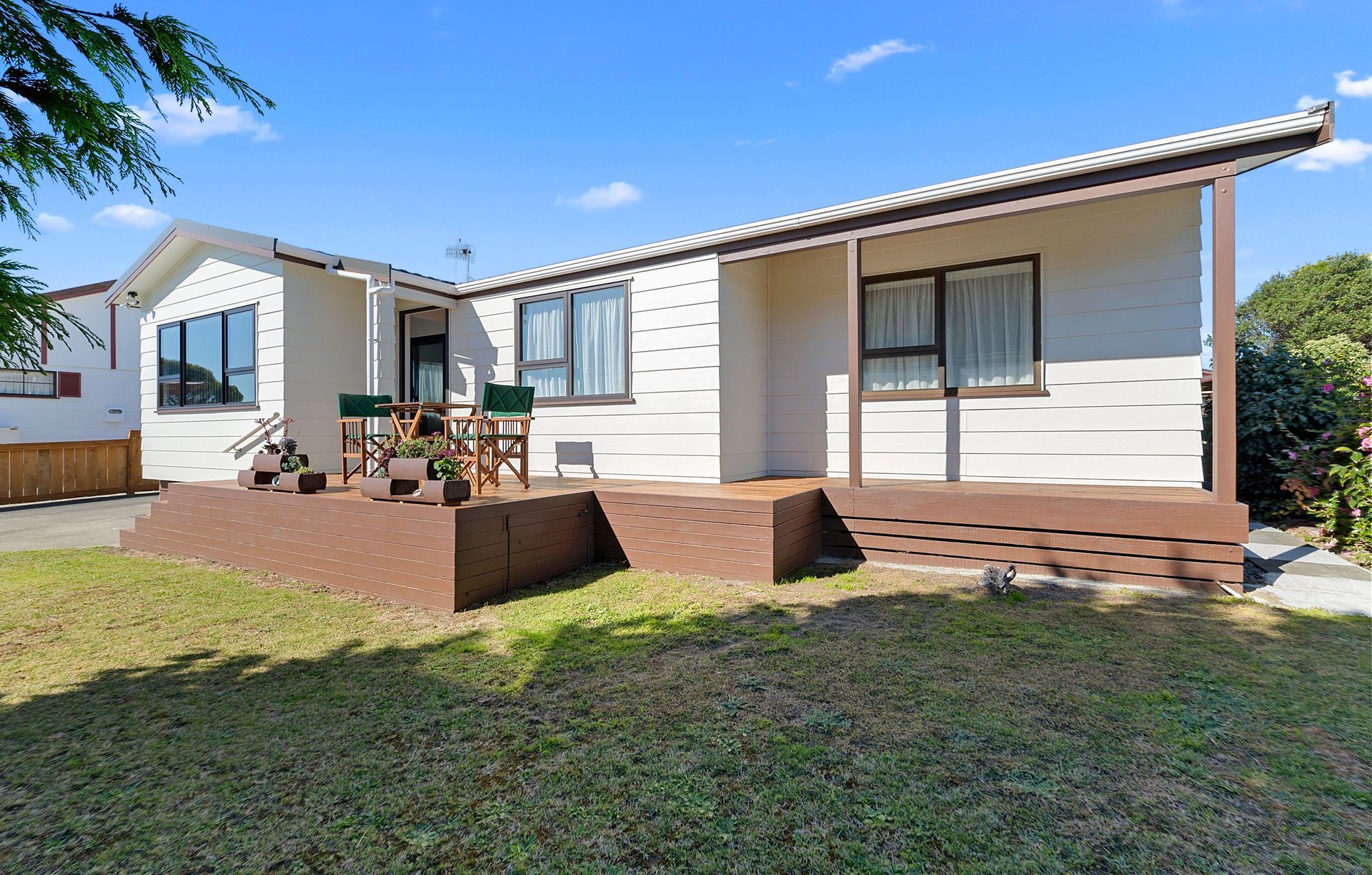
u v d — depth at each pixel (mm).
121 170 2348
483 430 7105
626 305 6984
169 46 2213
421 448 5102
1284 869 1734
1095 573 4719
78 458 11492
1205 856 1784
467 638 3736
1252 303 32656
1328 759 2275
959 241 6387
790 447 7266
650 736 2500
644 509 5355
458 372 8469
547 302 7664
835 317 7012
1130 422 5680
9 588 5023
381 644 3658
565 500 5250
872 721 2602
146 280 9219
